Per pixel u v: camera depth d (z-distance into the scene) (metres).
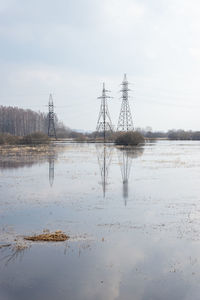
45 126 190.62
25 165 36.66
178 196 19.38
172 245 11.08
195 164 38.00
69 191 20.91
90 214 15.15
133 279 8.71
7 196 19.28
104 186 22.83
